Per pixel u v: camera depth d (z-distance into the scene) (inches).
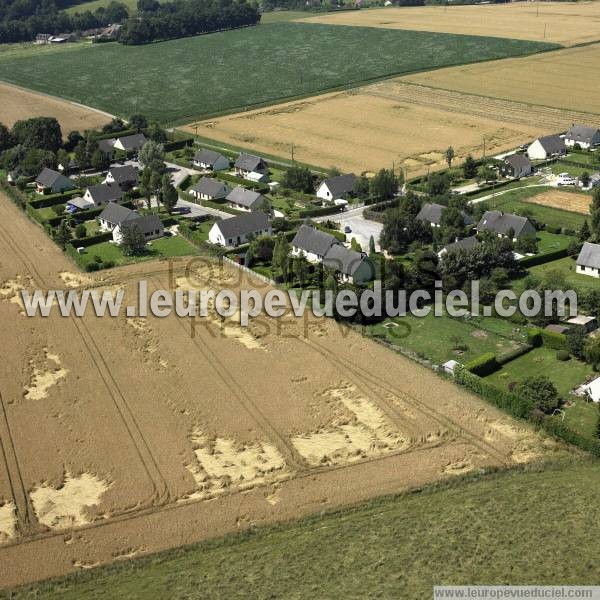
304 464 3331.7
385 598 2497.5
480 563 2630.4
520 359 4067.4
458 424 3563.0
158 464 3356.3
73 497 3186.5
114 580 2743.6
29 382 4001.0
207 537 2945.4
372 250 5413.4
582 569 2561.5
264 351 4217.5
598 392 3627.0
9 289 5108.3
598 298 4389.8
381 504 3063.5
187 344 4315.9
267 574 2667.3
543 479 3120.1
